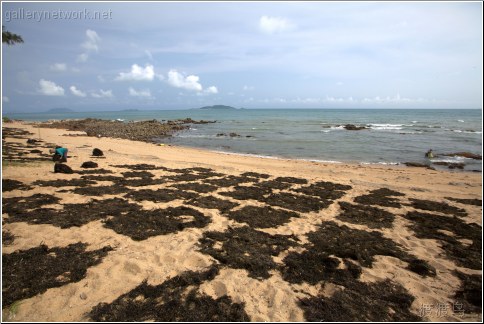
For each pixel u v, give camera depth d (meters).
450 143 29.12
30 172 11.21
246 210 8.24
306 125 54.03
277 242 6.28
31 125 43.41
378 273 5.28
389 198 10.16
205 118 88.50
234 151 24.84
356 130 43.38
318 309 4.20
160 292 4.37
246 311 4.10
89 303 4.11
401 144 28.55
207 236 6.40
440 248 6.38
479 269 5.52
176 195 9.41
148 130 40.72
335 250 5.93
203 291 4.47
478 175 16.03
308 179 13.02
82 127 43.06
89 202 8.18
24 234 6.03
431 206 9.23
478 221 8.12
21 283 4.41
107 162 14.84
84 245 5.69
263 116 102.31
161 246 5.84
